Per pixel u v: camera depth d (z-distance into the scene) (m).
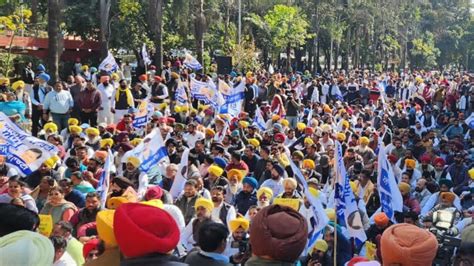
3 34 29.22
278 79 32.50
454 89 37.38
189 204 9.02
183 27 37.78
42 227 6.96
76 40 34.44
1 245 3.02
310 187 9.29
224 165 11.93
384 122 20.78
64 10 34.22
